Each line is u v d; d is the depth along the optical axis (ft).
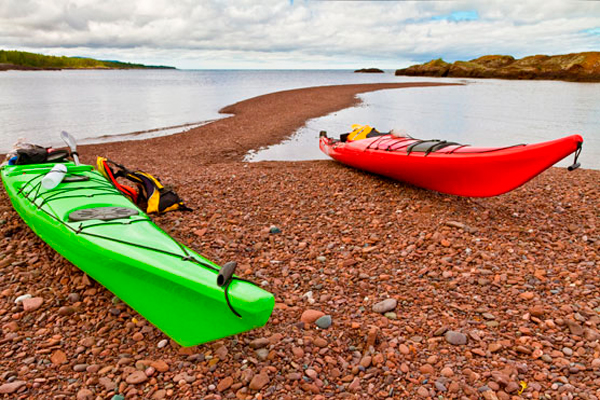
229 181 26.35
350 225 19.49
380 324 12.05
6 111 72.90
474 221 19.84
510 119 64.95
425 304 13.09
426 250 16.81
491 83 186.19
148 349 10.84
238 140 47.65
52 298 12.88
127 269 11.02
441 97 107.86
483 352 10.72
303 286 14.29
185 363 10.31
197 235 17.92
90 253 12.01
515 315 12.34
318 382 9.78
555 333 11.45
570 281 14.23
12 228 17.44
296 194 23.94
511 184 19.51
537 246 17.13
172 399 9.18
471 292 13.70
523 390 9.43
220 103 96.84
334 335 11.61
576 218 20.36
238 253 16.53
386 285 14.28
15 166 19.06
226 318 9.17
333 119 65.46
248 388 9.56
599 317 12.07
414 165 23.08
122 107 85.40
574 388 9.37
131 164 34.24
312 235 18.31
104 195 15.85
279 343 11.16
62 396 9.14
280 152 41.75
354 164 29.53
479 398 9.25
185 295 9.79
